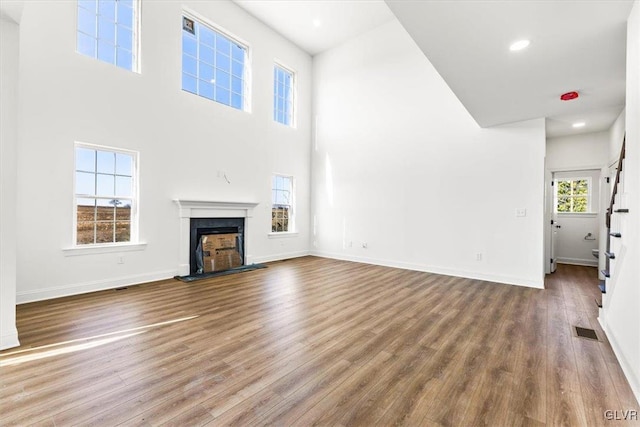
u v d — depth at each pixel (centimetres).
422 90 540
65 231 358
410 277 485
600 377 194
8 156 221
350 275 496
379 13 564
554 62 272
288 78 683
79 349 227
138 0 425
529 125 437
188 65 493
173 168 462
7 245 224
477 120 439
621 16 210
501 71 290
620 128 417
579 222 611
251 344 239
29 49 331
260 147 599
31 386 179
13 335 229
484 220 475
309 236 715
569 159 555
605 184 504
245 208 565
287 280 458
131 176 423
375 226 602
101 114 385
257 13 572
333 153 672
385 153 588
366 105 618
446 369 204
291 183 680
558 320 296
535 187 432
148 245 434
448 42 243
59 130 352
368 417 156
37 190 337
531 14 208
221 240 524
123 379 188
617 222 270
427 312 319
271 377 192
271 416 156
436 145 523
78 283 370
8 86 220
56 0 350
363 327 276
